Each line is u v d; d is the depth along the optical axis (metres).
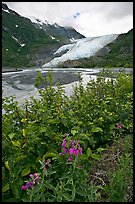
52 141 3.39
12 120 4.04
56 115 3.97
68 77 25.50
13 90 15.88
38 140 3.20
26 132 3.07
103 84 6.41
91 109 4.75
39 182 2.47
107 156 3.83
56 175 2.80
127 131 4.89
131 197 2.86
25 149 3.00
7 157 2.86
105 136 4.37
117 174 2.95
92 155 2.94
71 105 4.81
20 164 2.92
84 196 2.67
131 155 3.79
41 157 3.03
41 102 5.34
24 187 2.36
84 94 5.57
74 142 2.85
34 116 4.04
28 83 22.06
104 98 5.92
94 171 3.35
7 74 39.00
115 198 2.77
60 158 2.79
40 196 2.36
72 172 2.62
